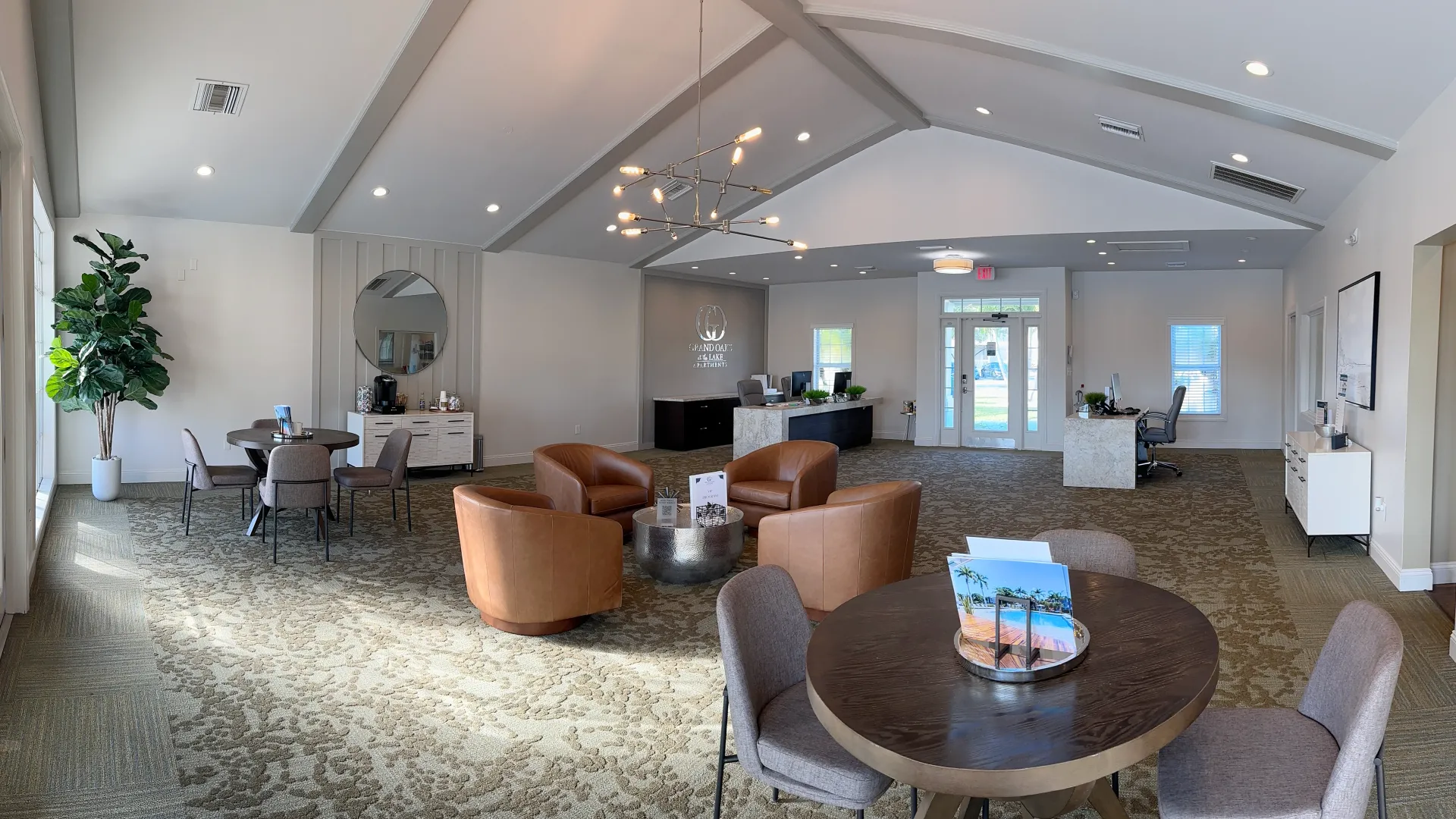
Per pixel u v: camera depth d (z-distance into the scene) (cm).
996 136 880
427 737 317
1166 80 530
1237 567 566
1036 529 694
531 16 596
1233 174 714
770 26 673
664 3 613
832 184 991
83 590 490
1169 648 204
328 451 573
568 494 600
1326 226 784
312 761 297
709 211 1029
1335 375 738
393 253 951
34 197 589
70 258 788
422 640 421
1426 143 466
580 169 846
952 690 183
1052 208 880
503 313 1047
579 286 1132
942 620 230
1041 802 204
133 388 744
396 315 955
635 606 480
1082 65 552
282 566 554
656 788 280
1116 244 959
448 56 622
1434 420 506
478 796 274
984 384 1285
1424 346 502
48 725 321
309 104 646
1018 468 1053
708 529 506
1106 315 1277
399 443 670
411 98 665
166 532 637
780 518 451
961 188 920
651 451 1208
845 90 823
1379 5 370
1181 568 566
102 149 681
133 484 823
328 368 912
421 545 616
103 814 261
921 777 152
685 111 777
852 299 1420
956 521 727
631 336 1210
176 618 447
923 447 1291
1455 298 511
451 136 734
